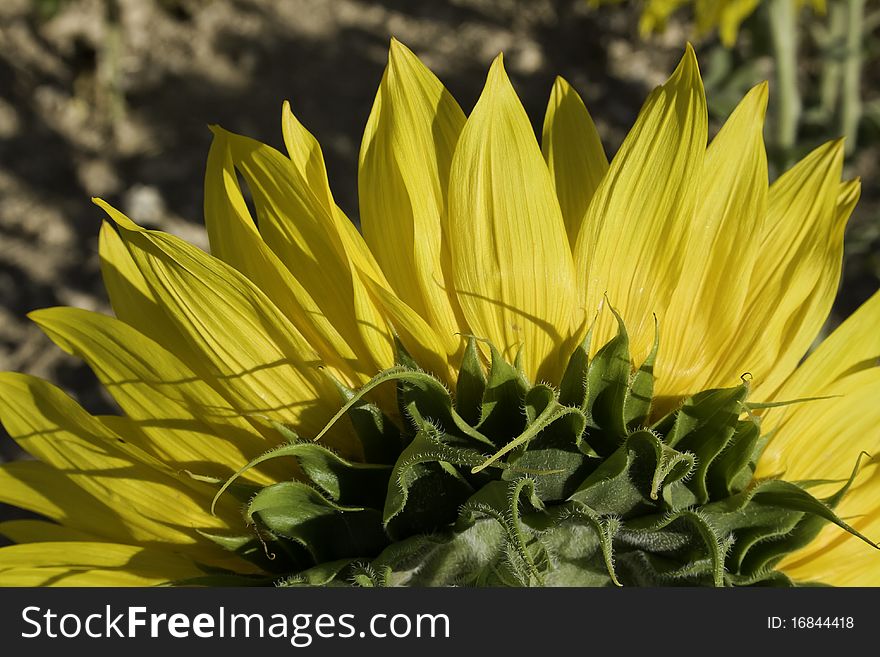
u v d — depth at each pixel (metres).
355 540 0.45
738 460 0.44
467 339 0.46
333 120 1.26
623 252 0.46
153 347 0.47
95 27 1.29
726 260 0.47
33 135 1.25
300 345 0.46
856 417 0.48
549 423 0.43
